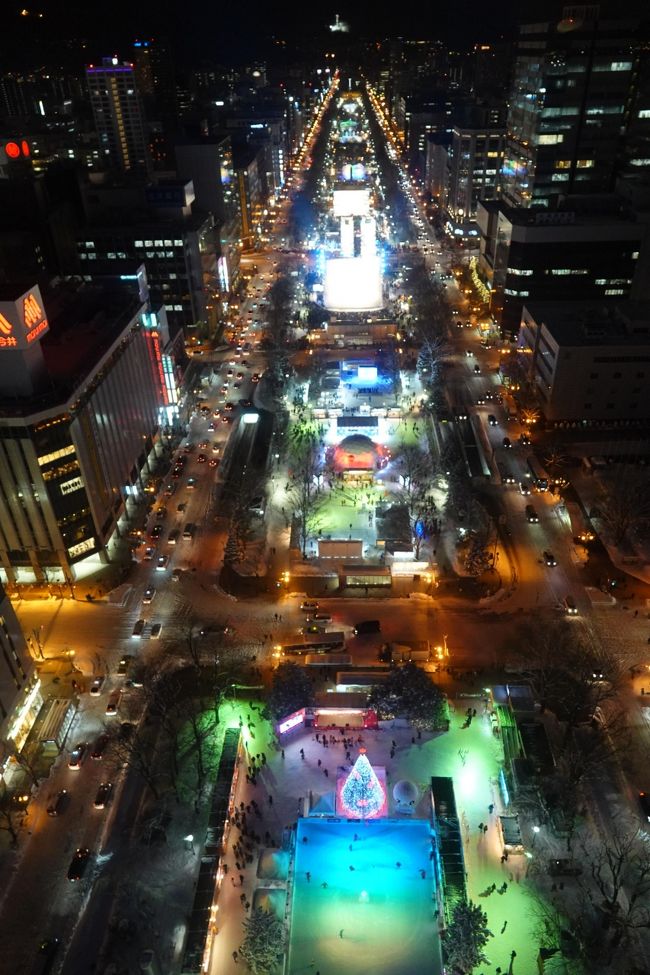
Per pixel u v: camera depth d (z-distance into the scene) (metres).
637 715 108.94
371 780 92.56
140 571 143.88
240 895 87.44
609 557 143.00
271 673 119.31
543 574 138.88
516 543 147.62
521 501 160.62
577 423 185.12
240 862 90.75
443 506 158.38
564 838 91.44
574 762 96.81
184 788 100.69
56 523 132.62
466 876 86.69
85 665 122.38
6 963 82.50
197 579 141.38
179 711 112.31
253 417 197.25
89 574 143.50
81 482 134.25
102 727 110.81
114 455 150.75
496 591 135.25
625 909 84.38
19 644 108.81
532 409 191.75
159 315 182.50
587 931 82.38
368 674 114.38
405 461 174.50
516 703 106.44
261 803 98.12
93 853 93.31
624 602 131.38
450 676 117.12
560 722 108.00
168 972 80.06
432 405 198.75
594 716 107.94
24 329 121.38
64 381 131.75
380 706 106.62
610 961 79.44
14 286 125.44
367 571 135.88
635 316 182.00
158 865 91.31
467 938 76.06
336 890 86.38
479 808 96.62
